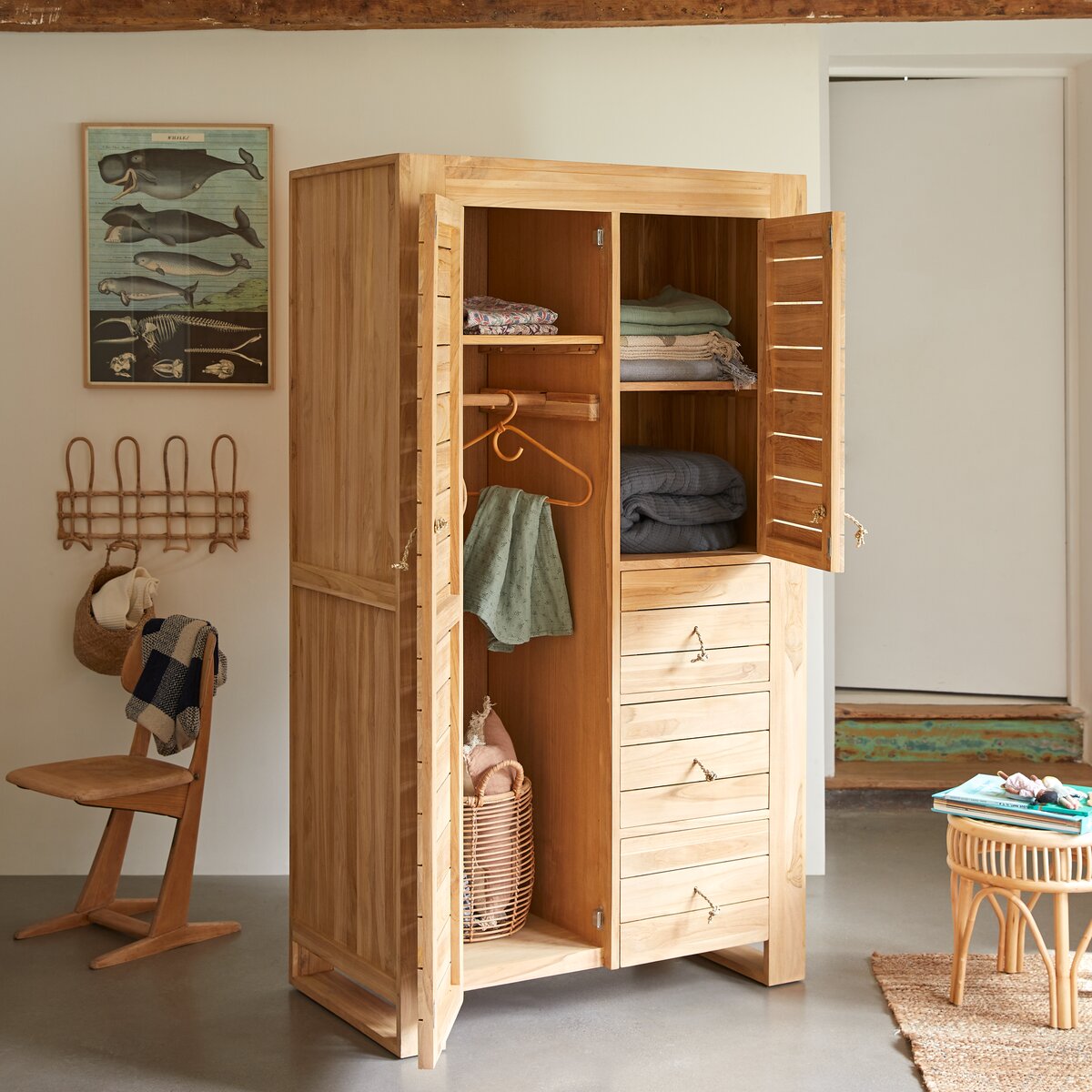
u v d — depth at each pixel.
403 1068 3.22
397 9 4.25
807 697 4.53
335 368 3.39
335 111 4.34
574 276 3.60
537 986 3.71
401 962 3.24
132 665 4.09
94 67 4.30
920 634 5.62
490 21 4.27
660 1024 3.45
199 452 4.41
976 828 3.36
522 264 3.85
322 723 3.52
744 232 3.87
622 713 3.51
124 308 4.35
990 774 5.22
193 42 4.30
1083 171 5.27
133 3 4.21
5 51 4.29
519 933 3.71
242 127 4.31
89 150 4.30
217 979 3.71
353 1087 3.12
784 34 4.42
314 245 3.46
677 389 3.68
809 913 4.17
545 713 3.80
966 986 3.60
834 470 3.28
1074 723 5.35
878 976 3.67
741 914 3.66
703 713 3.60
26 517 4.40
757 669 3.66
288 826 4.07
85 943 3.94
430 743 3.03
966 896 3.47
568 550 3.65
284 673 4.47
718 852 3.63
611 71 4.39
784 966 3.70
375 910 3.34
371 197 3.21
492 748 3.76
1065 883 3.29
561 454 3.68
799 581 3.71
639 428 4.21
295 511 3.61
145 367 4.36
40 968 3.76
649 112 4.41
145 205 4.32
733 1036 3.38
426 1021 3.10
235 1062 3.24
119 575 4.38
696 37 4.40
